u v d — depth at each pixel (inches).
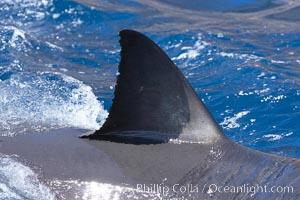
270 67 1366.9
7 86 1181.7
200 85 1282.0
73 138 771.4
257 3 1895.9
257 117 1151.0
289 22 1723.7
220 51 1456.7
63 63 1381.6
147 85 746.2
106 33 1588.3
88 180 705.6
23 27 1572.3
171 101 747.4
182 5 1850.4
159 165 716.0
